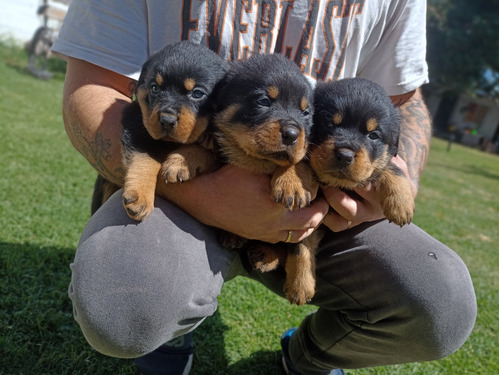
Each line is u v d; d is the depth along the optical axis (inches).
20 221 39.2
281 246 23.6
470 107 340.8
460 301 20.5
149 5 23.6
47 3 167.6
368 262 22.0
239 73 21.2
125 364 25.6
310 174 21.0
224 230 21.5
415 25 27.7
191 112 20.1
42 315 27.5
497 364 32.2
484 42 271.1
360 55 27.5
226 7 23.5
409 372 29.6
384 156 22.2
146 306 17.9
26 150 60.4
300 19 24.0
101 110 21.8
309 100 21.4
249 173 20.3
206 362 27.2
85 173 56.2
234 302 33.6
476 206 93.5
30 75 136.9
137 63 23.6
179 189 20.1
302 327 26.1
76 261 18.5
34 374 23.5
